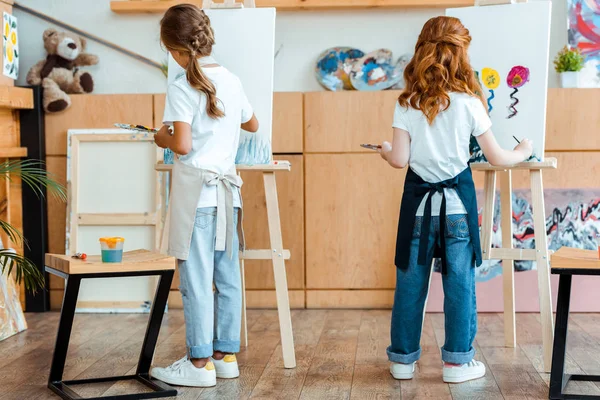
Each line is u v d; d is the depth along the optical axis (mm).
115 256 2471
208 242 2578
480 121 2537
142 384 2645
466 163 2590
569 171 3799
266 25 2973
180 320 3740
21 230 3980
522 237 3836
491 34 2947
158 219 3939
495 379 2666
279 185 3924
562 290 2371
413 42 4055
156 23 4137
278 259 2869
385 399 2447
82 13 4160
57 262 2541
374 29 4066
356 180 3902
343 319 3719
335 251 3943
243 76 2969
